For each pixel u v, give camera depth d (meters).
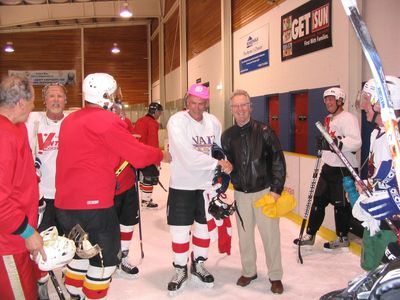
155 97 17.92
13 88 1.88
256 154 3.04
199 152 2.99
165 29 15.79
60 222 2.37
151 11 15.92
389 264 1.20
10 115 1.91
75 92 18.12
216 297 3.03
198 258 3.27
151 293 3.13
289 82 6.23
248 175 3.07
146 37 18.41
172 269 3.64
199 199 3.19
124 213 3.43
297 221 5.09
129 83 18.45
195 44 11.80
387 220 1.85
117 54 18.28
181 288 3.17
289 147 6.36
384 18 4.23
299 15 5.79
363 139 4.61
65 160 2.32
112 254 2.38
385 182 1.87
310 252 4.00
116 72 18.34
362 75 4.64
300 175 5.20
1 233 1.75
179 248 3.14
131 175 3.47
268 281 3.32
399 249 1.78
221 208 3.10
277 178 2.97
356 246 4.05
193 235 3.30
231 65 8.91
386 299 1.10
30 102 1.95
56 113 2.99
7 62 17.88
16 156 1.80
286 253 3.97
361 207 1.89
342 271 3.51
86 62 18.09
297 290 3.13
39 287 2.79
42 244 1.87
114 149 2.30
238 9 8.44
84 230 2.32
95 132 2.27
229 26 8.83
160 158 2.58
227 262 3.77
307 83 5.66
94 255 2.21
